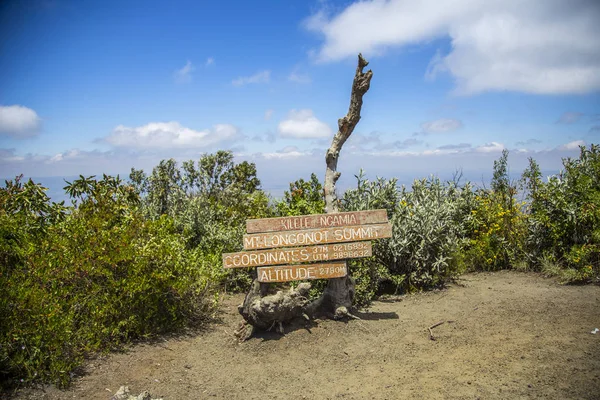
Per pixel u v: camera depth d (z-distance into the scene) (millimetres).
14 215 5426
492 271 8984
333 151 6738
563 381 4090
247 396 4379
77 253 5480
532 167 8930
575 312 5992
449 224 8328
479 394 4035
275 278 5984
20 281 4957
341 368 4930
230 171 13906
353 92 6562
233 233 9273
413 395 4164
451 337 5504
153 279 5848
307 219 6145
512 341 5141
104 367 4879
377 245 7855
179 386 4555
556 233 8383
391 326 6082
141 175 11773
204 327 6332
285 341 5648
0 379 4375
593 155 8758
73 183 6766
